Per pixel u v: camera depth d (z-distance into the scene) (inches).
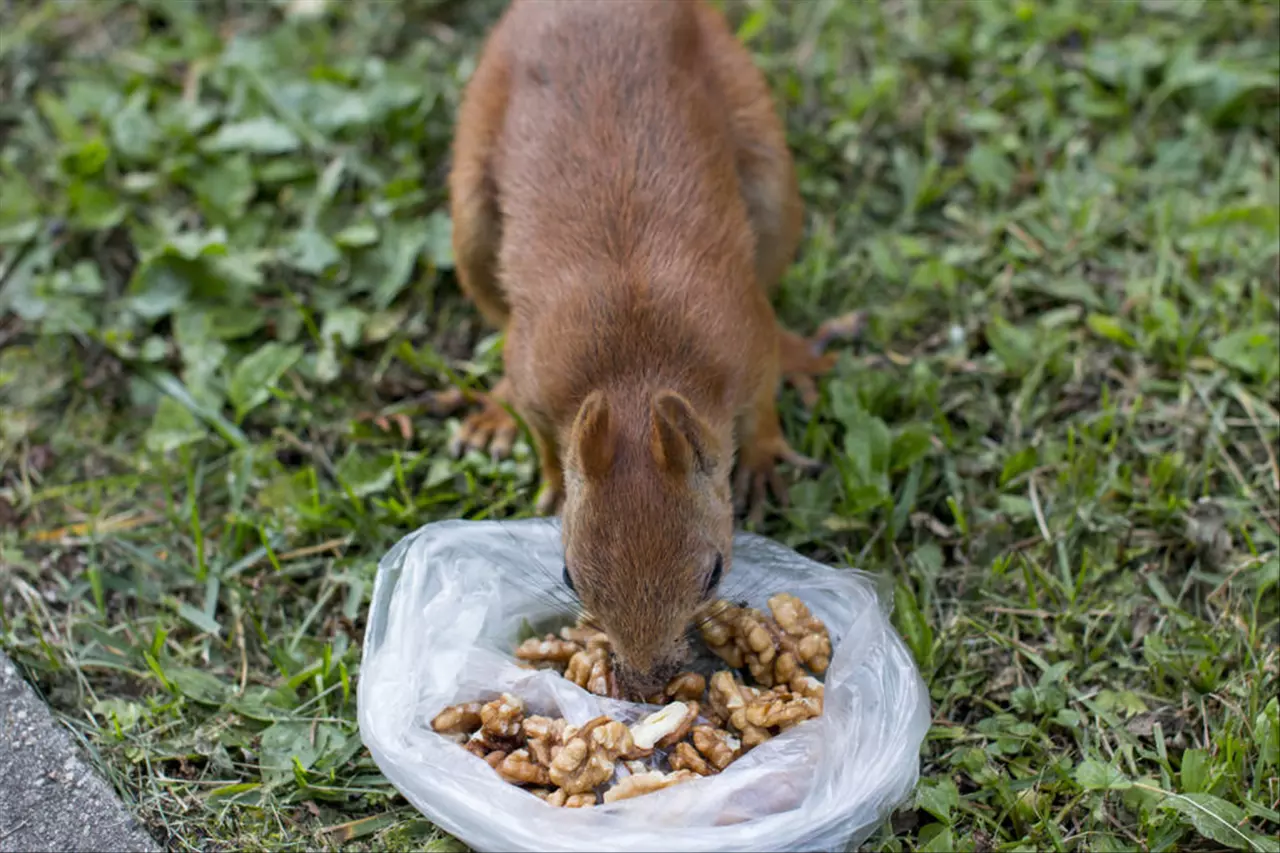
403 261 34.3
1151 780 29.0
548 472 31.5
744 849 27.6
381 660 29.2
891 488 32.0
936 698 30.0
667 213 30.3
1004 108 36.2
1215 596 30.7
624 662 28.4
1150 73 36.2
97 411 33.4
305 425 33.3
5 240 34.8
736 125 32.3
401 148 35.8
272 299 34.5
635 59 31.1
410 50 37.3
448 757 28.4
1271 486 31.7
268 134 35.6
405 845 29.0
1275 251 33.7
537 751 28.7
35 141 36.3
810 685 29.1
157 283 34.2
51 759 29.2
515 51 31.8
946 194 35.3
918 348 33.7
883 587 29.9
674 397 28.1
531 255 30.6
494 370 33.8
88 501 32.5
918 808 29.0
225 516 32.4
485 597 29.9
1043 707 29.8
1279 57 36.0
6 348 34.1
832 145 35.8
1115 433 32.2
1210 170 35.2
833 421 32.9
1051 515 31.6
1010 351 33.0
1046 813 28.9
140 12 37.8
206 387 33.4
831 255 34.7
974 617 30.8
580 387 29.7
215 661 30.9
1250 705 29.5
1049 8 37.2
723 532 28.9
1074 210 34.5
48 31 37.6
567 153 30.8
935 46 36.9
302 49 37.0
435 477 32.4
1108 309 33.7
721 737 28.8
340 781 29.5
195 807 29.3
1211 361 32.8
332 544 31.8
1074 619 30.6
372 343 34.0
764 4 37.3
